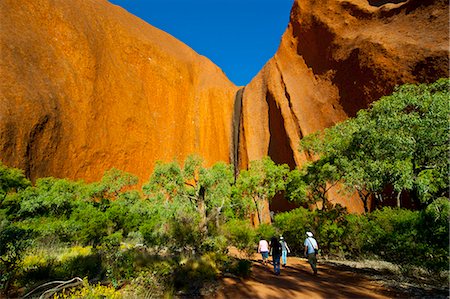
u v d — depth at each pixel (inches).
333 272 395.9
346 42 1242.0
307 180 758.5
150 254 371.2
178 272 296.4
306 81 1434.5
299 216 642.8
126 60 1691.7
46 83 1224.2
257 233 711.1
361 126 416.2
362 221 501.4
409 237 347.3
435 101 320.5
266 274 365.7
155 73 1784.0
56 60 1316.4
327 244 578.6
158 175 671.8
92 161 1290.6
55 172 1140.5
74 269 296.7
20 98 1080.2
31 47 1245.1
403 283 319.3
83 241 570.6
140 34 1875.0
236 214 1042.1
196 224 495.8
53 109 1186.0
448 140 302.4
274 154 1469.0
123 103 1520.7
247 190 993.5
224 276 331.3
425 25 970.1
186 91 1907.0
